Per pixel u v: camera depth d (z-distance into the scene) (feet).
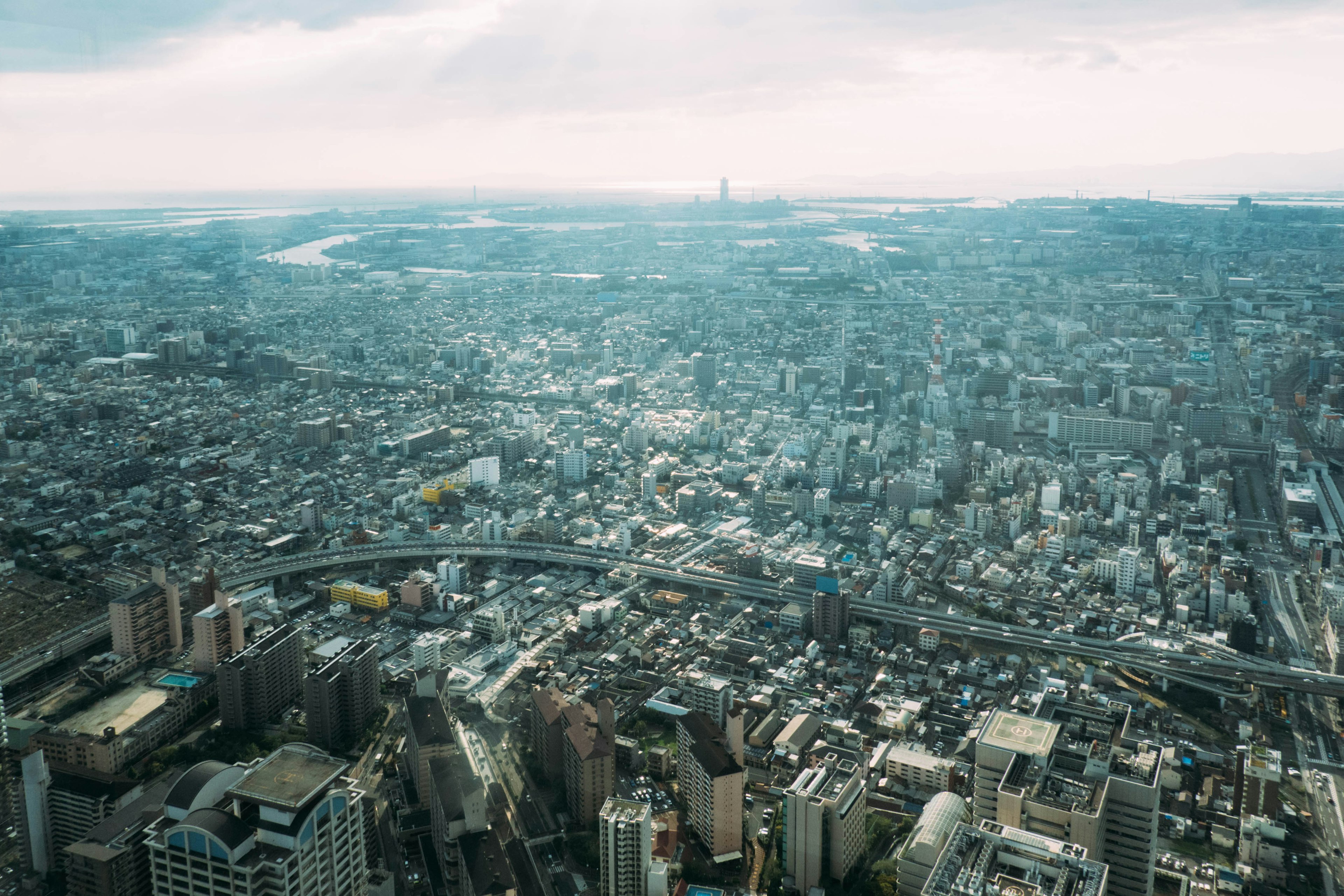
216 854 359.25
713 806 632.79
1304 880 626.23
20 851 611.47
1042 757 538.88
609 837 584.81
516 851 637.71
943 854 446.19
